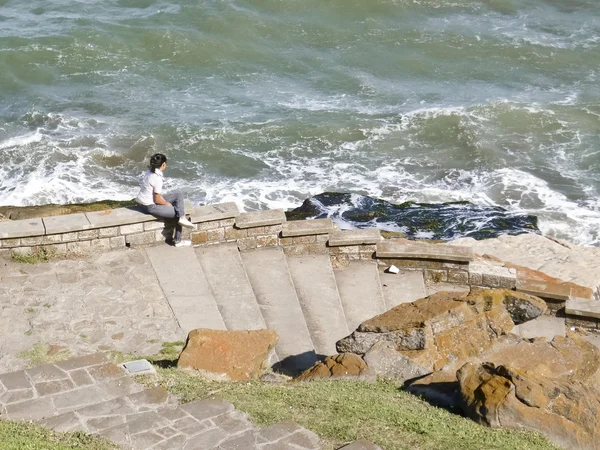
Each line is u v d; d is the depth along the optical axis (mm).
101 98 32688
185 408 8758
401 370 10742
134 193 26000
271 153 28734
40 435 8062
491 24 40156
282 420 8641
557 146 29281
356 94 33656
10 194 25406
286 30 38969
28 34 37281
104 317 12781
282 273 14867
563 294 14617
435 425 8867
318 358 12375
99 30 37844
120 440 8102
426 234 22594
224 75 35281
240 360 10812
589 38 38656
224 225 15328
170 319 12867
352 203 24312
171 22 39375
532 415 9047
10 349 11680
